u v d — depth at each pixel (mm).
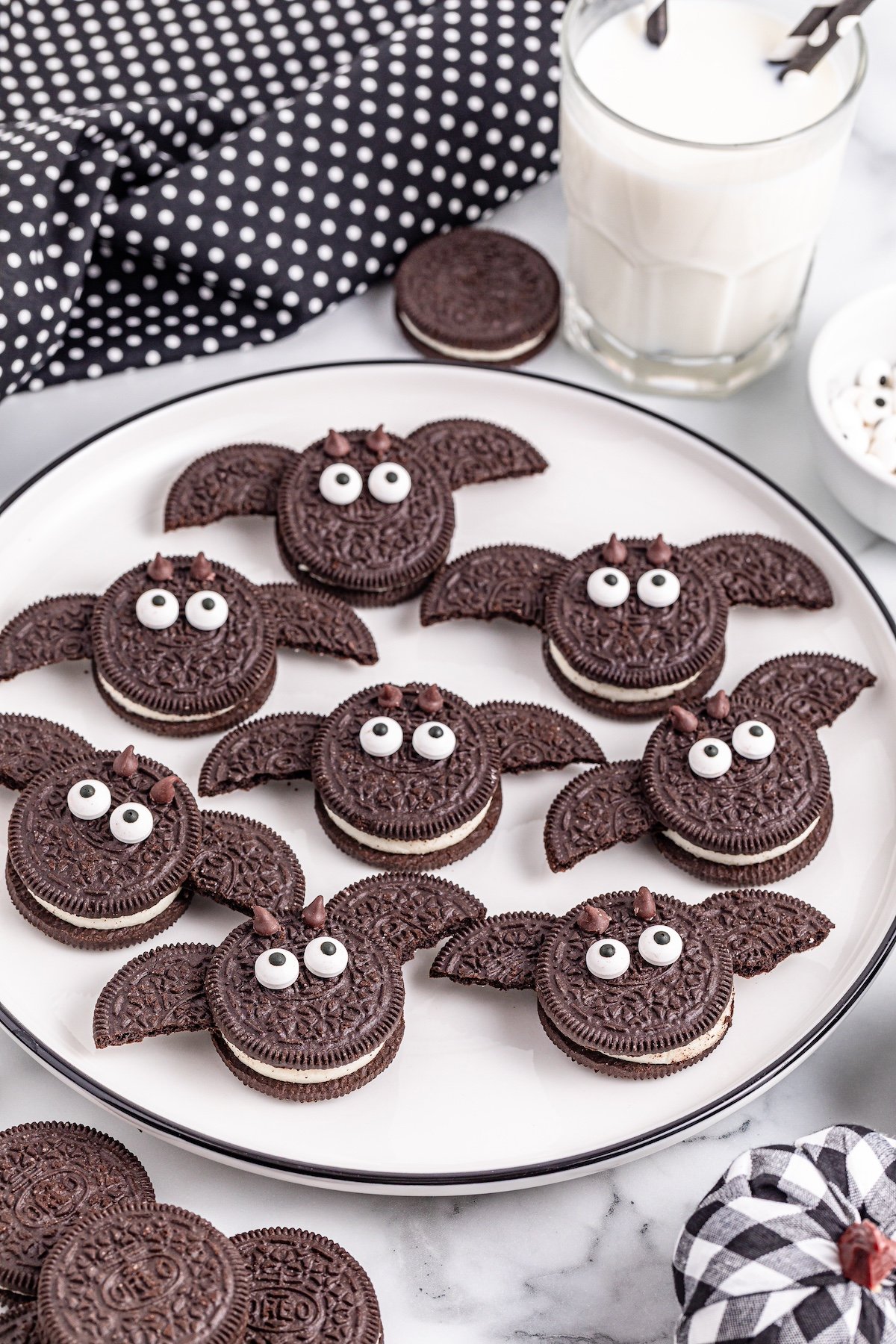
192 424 748
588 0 729
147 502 739
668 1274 645
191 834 670
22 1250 625
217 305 778
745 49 738
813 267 798
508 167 790
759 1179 614
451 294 776
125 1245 610
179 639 698
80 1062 649
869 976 653
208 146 792
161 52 805
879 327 751
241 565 732
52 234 754
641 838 686
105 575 727
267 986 645
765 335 765
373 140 776
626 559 712
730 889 681
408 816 673
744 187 714
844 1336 589
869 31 826
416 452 732
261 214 769
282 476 733
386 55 777
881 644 708
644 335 765
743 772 679
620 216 733
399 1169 636
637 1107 646
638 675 696
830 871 681
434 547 719
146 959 658
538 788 695
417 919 665
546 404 755
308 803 692
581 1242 649
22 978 662
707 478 745
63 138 756
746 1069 651
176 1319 600
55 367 764
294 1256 628
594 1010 645
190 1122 642
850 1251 596
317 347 784
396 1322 638
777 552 723
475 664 717
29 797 672
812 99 728
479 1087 650
